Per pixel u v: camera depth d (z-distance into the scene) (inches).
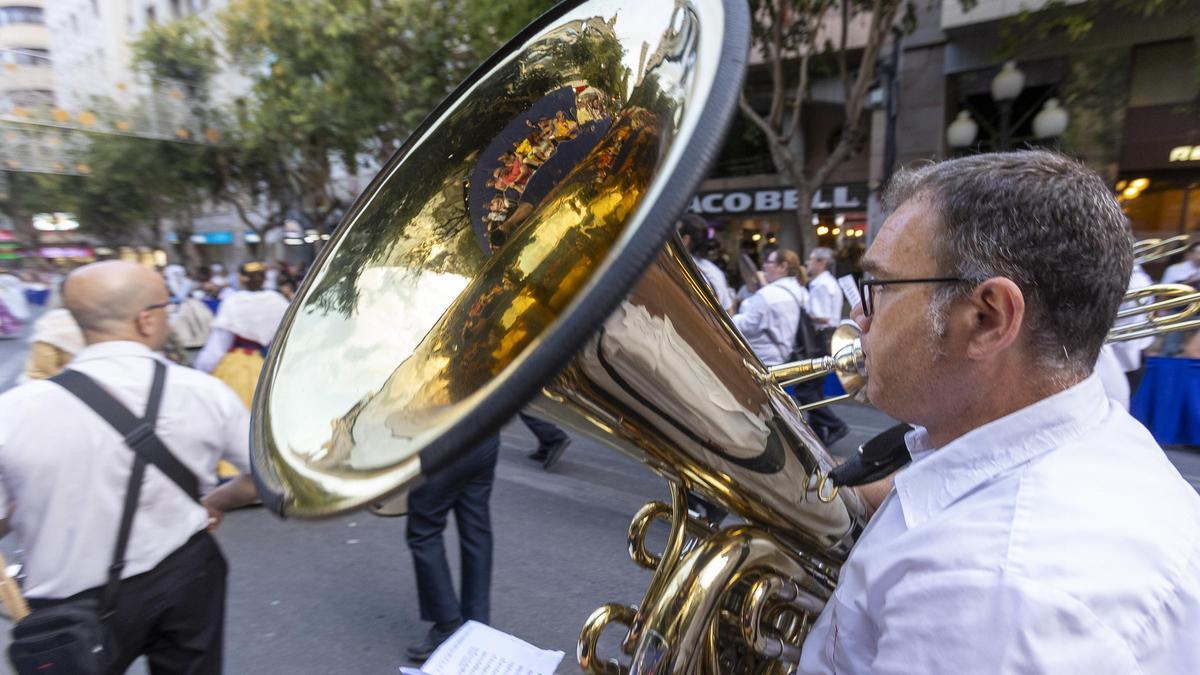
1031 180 24.9
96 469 57.7
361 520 147.3
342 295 43.8
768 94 490.3
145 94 606.2
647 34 36.3
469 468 93.3
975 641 21.2
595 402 30.9
